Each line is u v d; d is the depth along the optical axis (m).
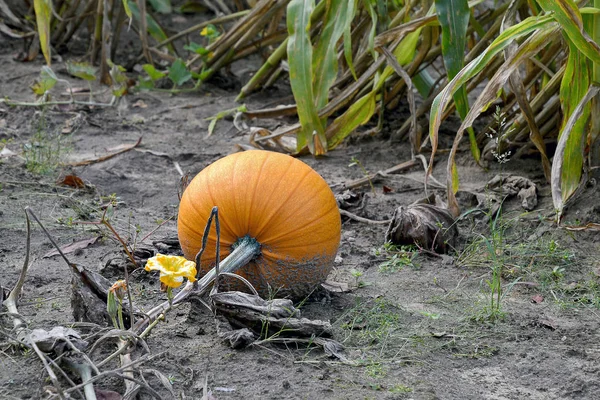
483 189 7.78
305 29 8.05
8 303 4.92
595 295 5.78
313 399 4.26
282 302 4.84
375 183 8.19
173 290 5.55
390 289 5.83
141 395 4.24
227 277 5.17
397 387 4.43
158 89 11.51
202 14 15.62
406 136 9.45
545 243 6.62
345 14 8.42
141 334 4.62
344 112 9.71
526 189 7.50
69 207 7.30
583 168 7.18
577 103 6.84
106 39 11.40
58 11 13.21
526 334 5.17
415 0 8.85
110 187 7.97
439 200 7.37
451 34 7.14
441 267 6.29
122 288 4.50
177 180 8.28
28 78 11.72
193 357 4.65
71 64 10.62
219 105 11.00
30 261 6.06
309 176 5.28
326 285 5.76
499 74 6.46
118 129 9.90
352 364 4.66
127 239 6.57
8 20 13.95
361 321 5.25
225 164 5.29
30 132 9.55
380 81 8.55
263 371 4.52
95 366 4.13
